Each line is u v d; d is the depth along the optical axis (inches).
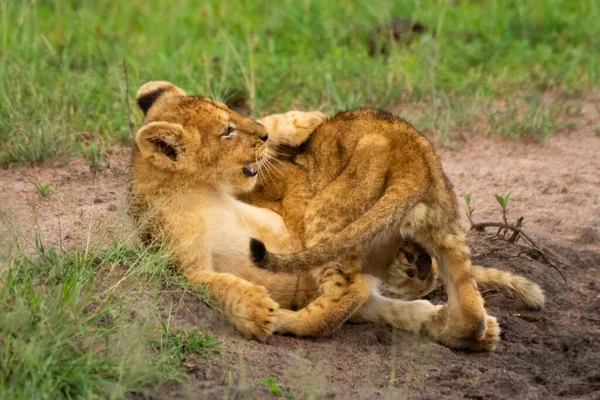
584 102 727.1
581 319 443.8
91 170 573.9
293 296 432.8
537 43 842.8
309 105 681.6
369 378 367.2
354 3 912.3
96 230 436.5
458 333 402.6
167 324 378.6
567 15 887.7
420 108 695.7
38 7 884.0
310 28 843.4
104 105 669.3
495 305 459.2
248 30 784.3
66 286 368.2
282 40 828.6
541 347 416.2
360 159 418.9
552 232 535.8
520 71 772.6
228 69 709.9
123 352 345.4
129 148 601.9
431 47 772.0
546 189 583.8
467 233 524.1
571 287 477.1
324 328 405.4
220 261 425.7
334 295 407.5
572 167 617.9
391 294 473.4
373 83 711.7
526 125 661.9
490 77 745.0
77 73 722.2
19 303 350.9
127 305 377.1
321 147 438.6
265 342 395.5
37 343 331.6
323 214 420.8
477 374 378.3
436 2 906.7
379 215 398.9
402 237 411.5
